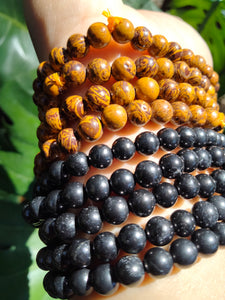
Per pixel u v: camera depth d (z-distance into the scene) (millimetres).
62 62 91
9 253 159
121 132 92
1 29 173
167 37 122
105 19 106
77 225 79
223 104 165
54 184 85
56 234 79
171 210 88
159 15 134
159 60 91
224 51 169
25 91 175
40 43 113
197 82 99
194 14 176
